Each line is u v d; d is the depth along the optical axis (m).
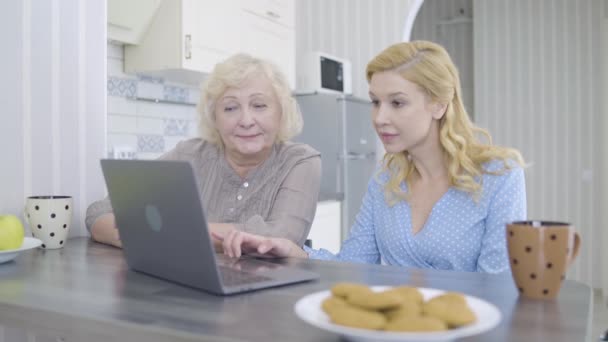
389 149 1.39
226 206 1.64
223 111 1.58
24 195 1.48
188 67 2.85
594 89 4.88
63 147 1.58
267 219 1.59
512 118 5.16
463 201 1.41
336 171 3.67
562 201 4.99
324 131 3.71
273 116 1.58
